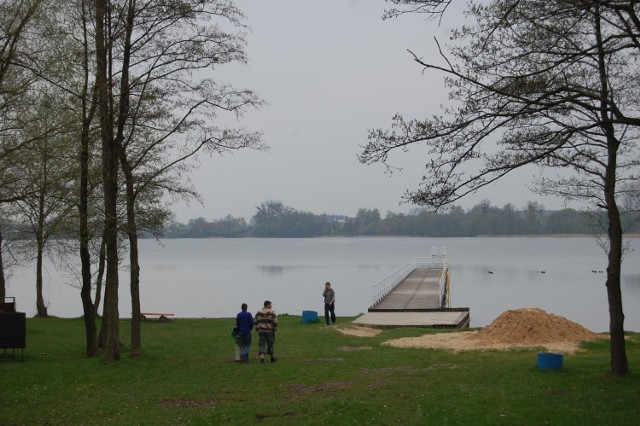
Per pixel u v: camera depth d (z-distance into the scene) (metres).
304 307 41.47
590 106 11.30
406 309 30.67
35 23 14.42
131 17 17.36
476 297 45.88
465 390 13.20
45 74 14.69
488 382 13.95
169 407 12.82
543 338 20.12
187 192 22.88
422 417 11.29
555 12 10.95
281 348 20.62
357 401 12.63
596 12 12.07
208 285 58.75
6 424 11.55
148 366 17.11
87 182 18.00
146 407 12.80
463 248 155.62
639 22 10.69
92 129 17.80
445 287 39.59
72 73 15.38
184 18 17.81
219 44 18.23
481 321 33.91
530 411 11.32
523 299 44.28
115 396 13.77
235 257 117.62
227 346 21.14
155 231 22.02
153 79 17.92
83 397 13.64
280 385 14.82
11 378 14.94
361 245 194.38
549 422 10.77
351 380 15.14
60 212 19.78
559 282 57.88
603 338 20.05
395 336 23.03
